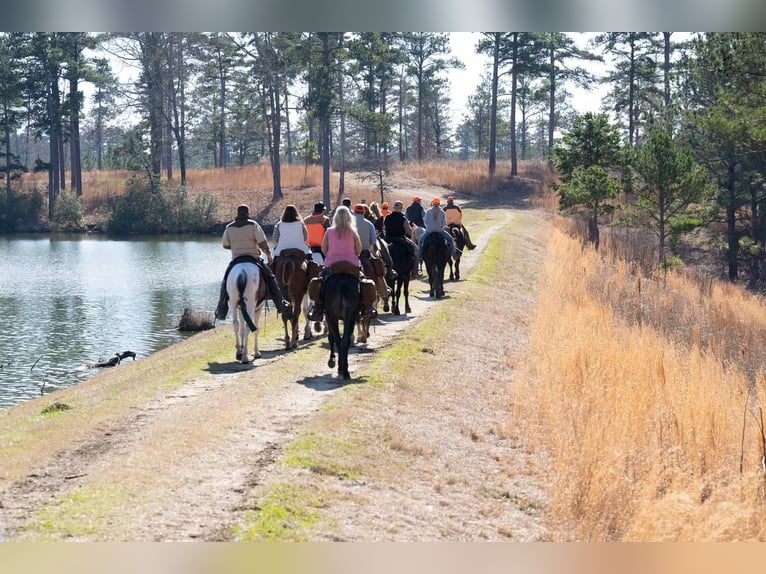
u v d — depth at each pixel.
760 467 11.86
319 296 14.48
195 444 10.40
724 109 36.09
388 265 19.95
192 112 80.56
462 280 28.30
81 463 10.03
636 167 43.47
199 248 56.59
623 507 10.04
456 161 85.81
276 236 17.44
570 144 47.91
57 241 62.47
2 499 8.80
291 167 80.00
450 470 11.23
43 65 80.62
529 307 25.73
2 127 82.12
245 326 16.08
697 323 26.14
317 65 68.50
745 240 47.56
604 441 11.62
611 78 80.44
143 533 7.93
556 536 9.48
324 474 9.84
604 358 16.34
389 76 88.75
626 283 32.28
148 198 70.44
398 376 14.91
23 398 19.30
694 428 12.89
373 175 71.38
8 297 34.81
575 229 48.94
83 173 87.81
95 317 30.14
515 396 15.11
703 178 41.88
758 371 19.86
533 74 77.00
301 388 13.71
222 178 77.75
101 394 14.63
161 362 17.23
